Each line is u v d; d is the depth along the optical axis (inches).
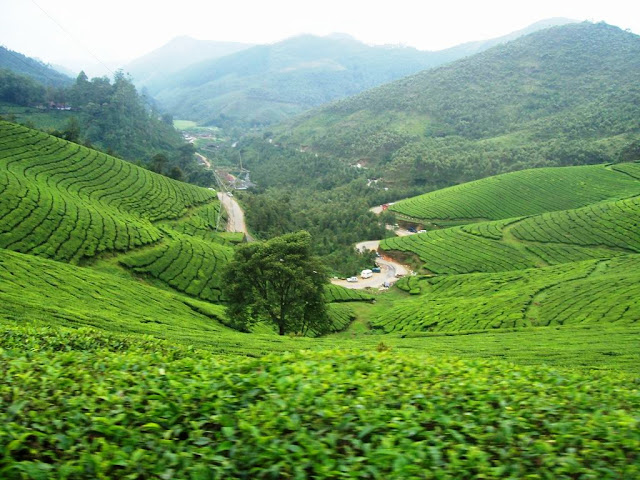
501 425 282.8
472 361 449.4
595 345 1321.4
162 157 5147.6
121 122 7647.6
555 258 3782.0
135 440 258.7
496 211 5246.1
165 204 3710.6
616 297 2101.4
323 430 266.5
